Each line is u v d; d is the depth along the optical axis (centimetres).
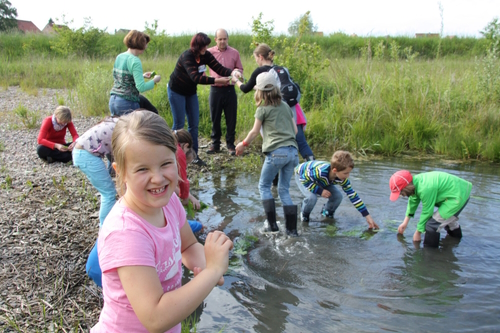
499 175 670
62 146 691
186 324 307
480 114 865
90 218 483
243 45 2183
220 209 542
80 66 1677
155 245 165
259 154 797
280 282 377
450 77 1044
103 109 1084
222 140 871
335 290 365
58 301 330
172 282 181
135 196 160
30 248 405
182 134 468
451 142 811
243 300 350
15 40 2209
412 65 1138
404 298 352
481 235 466
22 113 961
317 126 874
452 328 312
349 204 562
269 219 477
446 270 397
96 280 340
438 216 432
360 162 751
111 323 167
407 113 887
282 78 608
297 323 320
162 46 2130
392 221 507
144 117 161
